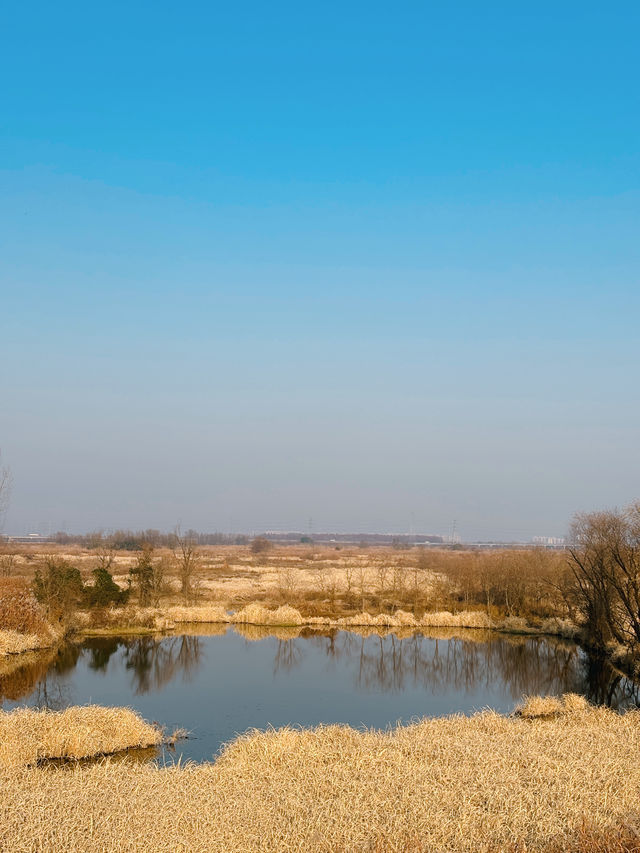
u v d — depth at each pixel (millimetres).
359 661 48125
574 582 59906
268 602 70562
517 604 69750
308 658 48844
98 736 25859
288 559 145750
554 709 32281
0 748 23016
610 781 18766
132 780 19391
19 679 39281
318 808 16781
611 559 48594
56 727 25359
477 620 63688
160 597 70125
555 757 21406
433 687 40312
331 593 75688
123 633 55281
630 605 44406
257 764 21422
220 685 39375
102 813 16516
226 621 62375
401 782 18781
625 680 42000
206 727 30250
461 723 27062
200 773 20594
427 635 59438
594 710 29406
